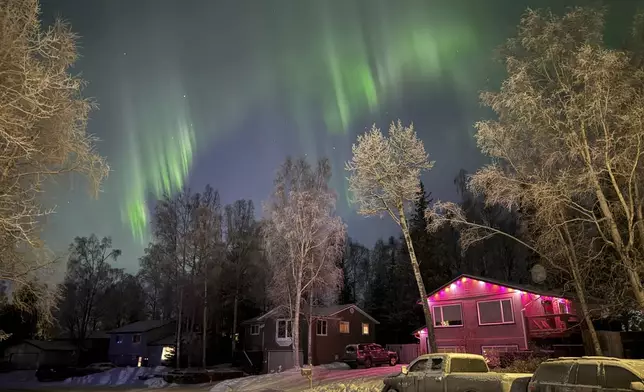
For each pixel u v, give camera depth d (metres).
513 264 50.78
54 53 10.08
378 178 23.64
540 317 27.89
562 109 17.44
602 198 16.53
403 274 57.41
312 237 38.78
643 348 24.30
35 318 11.26
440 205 21.98
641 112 15.34
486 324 30.98
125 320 81.12
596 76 15.94
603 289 21.00
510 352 26.67
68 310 67.31
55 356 64.69
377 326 58.81
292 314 39.03
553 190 16.97
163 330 62.66
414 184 23.42
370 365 37.22
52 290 10.69
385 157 23.75
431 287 53.81
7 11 9.36
